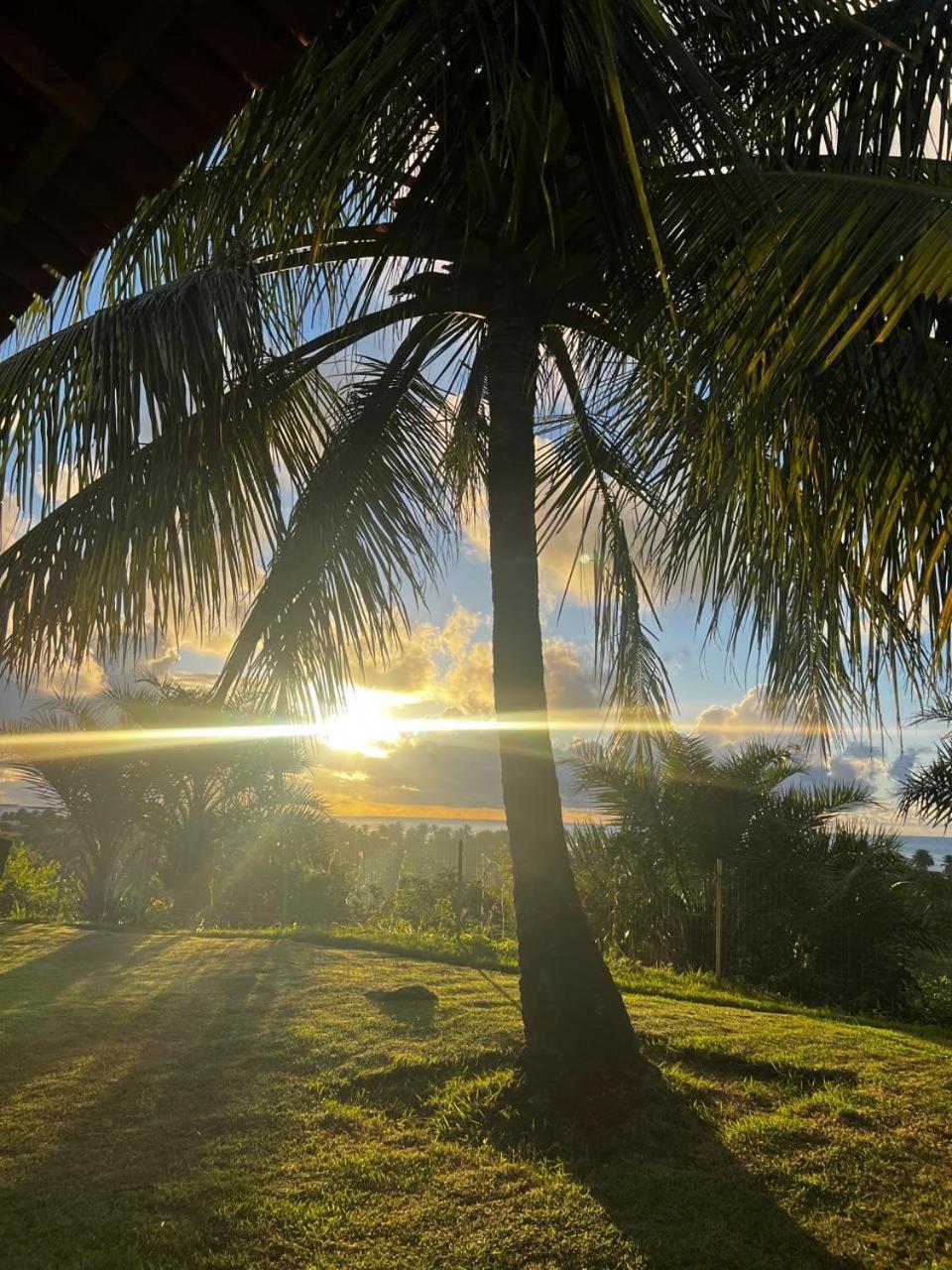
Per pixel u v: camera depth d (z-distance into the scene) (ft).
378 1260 10.65
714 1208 12.17
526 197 15.26
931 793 41.63
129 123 5.94
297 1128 14.80
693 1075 17.93
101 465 14.93
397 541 23.44
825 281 10.02
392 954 33.12
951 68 10.47
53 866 51.60
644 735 26.94
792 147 12.60
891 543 13.34
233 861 48.70
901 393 12.30
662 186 12.36
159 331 14.65
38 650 18.01
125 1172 13.05
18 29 4.94
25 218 6.82
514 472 17.26
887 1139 14.75
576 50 11.37
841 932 35.04
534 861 16.21
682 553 21.17
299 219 12.32
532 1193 12.48
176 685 44.78
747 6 14.75
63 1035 20.13
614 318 15.15
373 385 21.62
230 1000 23.98
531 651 16.93
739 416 13.61
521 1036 19.89
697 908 37.70
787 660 21.01
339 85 9.92
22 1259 10.52
